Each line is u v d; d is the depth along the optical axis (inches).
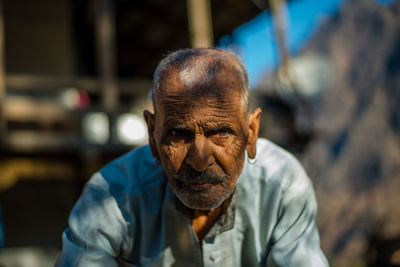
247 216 46.4
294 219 45.7
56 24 273.4
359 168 1273.4
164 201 46.0
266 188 46.5
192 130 35.2
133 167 48.4
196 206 38.0
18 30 263.6
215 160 36.4
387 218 165.9
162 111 35.6
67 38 276.5
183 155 36.1
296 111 252.5
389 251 154.3
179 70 35.2
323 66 255.8
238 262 47.7
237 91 35.9
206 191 37.3
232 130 36.1
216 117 34.9
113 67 231.0
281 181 46.3
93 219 44.5
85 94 247.9
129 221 46.1
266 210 46.6
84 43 311.9
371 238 166.9
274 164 47.7
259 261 47.4
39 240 225.8
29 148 192.1
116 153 215.2
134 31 338.3
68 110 213.5
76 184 235.9
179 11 312.5
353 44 1654.8
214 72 35.1
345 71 1615.4
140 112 220.5
